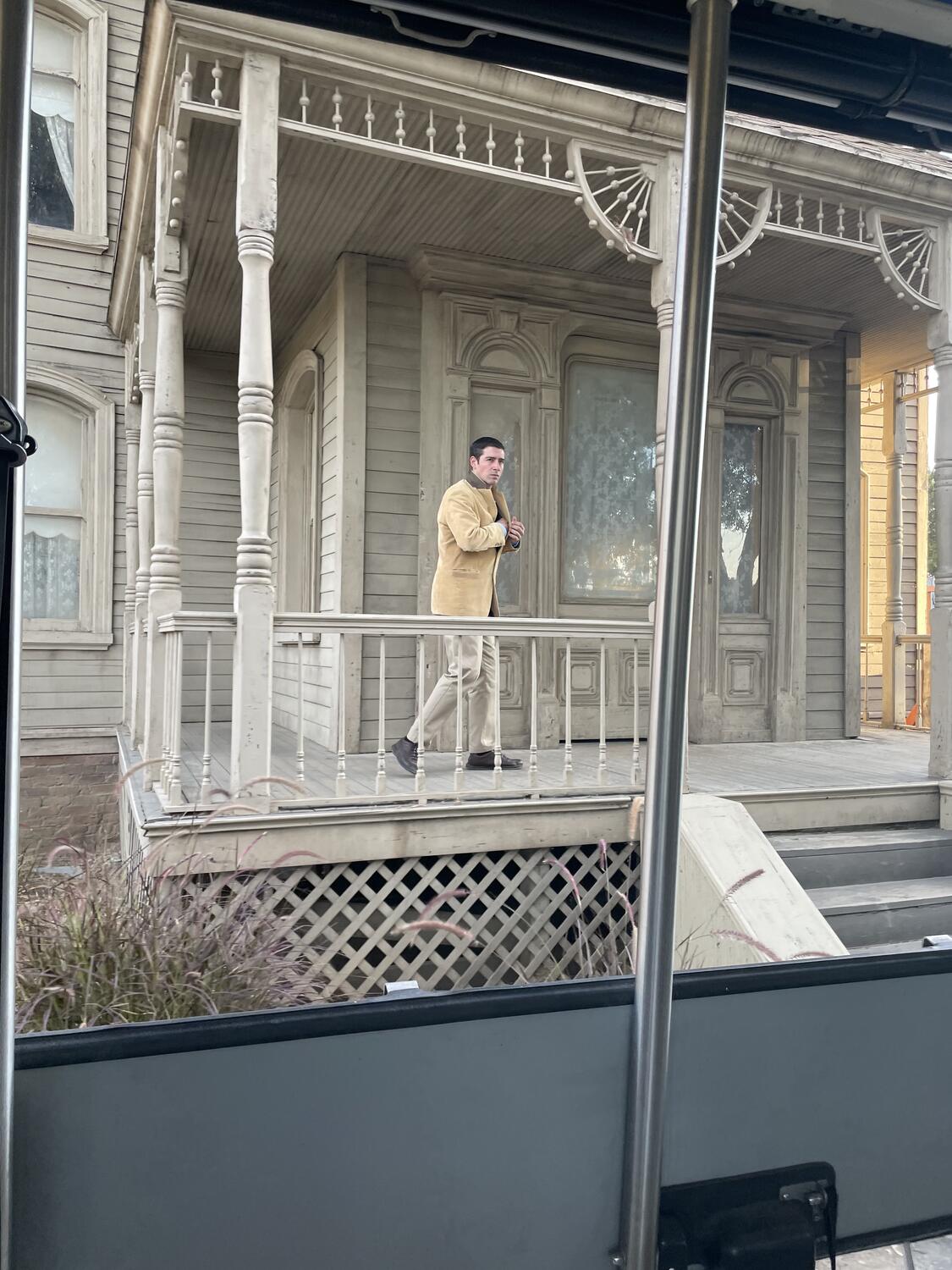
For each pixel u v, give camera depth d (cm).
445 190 534
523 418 657
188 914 275
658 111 444
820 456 787
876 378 974
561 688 674
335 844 397
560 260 635
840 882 466
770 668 757
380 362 628
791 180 500
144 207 571
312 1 132
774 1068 123
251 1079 102
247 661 388
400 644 632
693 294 113
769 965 125
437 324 628
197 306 737
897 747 727
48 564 869
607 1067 116
